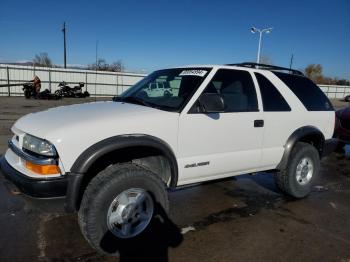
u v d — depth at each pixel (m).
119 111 3.30
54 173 2.79
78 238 3.40
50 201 2.80
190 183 3.66
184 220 3.95
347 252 3.33
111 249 3.03
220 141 3.72
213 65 3.95
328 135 5.09
